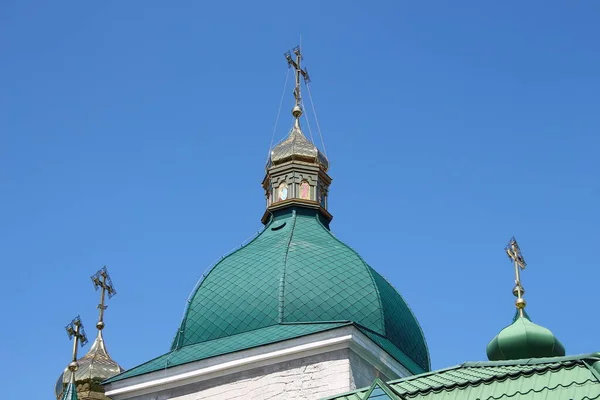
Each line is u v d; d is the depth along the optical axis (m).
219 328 51.66
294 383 47.38
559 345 41.75
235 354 48.59
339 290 51.72
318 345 47.56
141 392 49.94
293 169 59.59
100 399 57.84
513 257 44.00
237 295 52.06
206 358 49.06
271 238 55.72
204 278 54.06
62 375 59.34
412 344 53.25
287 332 49.09
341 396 35.47
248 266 53.25
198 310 52.69
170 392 49.50
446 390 33.94
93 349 60.09
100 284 62.06
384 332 51.31
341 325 47.50
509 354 41.50
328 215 58.78
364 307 51.56
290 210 57.84
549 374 33.19
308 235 55.28
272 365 48.12
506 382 33.41
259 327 50.81
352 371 47.38
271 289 51.59
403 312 53.69
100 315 61.38
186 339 52.28
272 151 61.03
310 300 51.16
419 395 34.12
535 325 41.97
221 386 48.59
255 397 47.72
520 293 43.31
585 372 32.88
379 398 33.91
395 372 49.91
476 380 33.88
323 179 60.50
